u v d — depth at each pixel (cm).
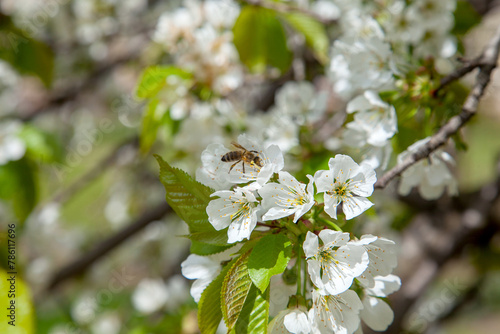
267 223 51
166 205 98
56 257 110
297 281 51
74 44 121
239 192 51
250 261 49
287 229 51
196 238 51
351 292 50
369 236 50
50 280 99
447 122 57
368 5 67
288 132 65
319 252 50
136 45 118
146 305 81
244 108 80
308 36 70
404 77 59
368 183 51
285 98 67
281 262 49
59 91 120
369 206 50
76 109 126
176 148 72
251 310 50
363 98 59
